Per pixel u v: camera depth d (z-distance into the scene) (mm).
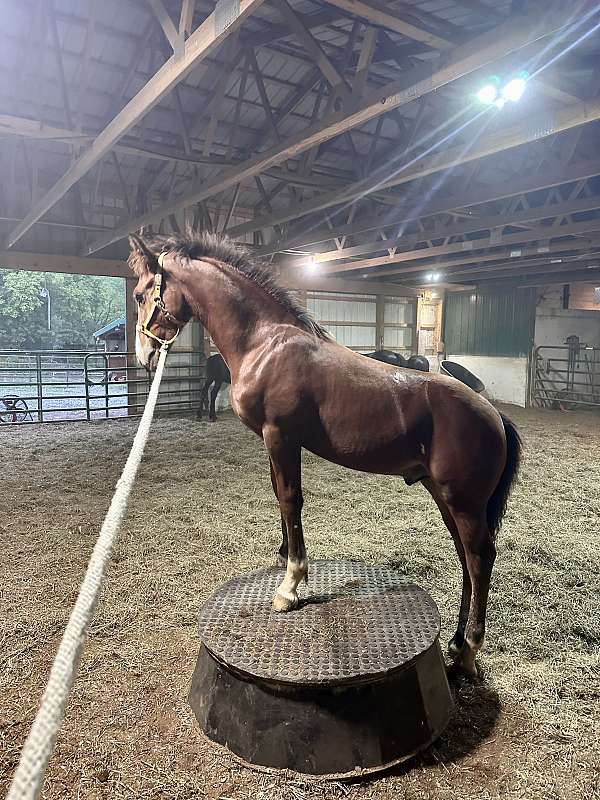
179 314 1773
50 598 2322
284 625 1619
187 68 2289
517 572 2609
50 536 3033
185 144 4469
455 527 1832
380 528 3266
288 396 1606
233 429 6789
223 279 1699
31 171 6027
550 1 1863
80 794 1327
